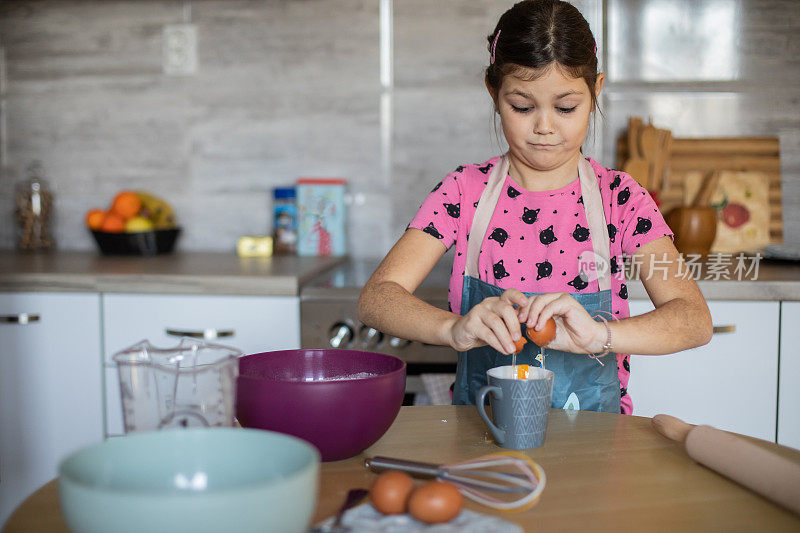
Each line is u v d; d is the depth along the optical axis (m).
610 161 2.35
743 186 2.31
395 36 2.36
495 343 0.96
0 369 1.95
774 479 0.73
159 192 2.50
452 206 1.34
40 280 1.93
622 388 1.31
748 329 1.81
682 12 2.30
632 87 2.32
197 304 1.90
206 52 2.44
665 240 1.22
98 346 1.94
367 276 2.05
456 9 2.33
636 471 0.83
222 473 0.62
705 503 0.74
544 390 0.90
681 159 2.31
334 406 0.82
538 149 1.20
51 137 2.51
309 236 2.36
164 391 0.69
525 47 1.11
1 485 1.97
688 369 1.83
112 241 2.31
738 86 2.30
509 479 0.78
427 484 0.68
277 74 2.42
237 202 2.47
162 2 2.43
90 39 2.46
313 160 2.44
